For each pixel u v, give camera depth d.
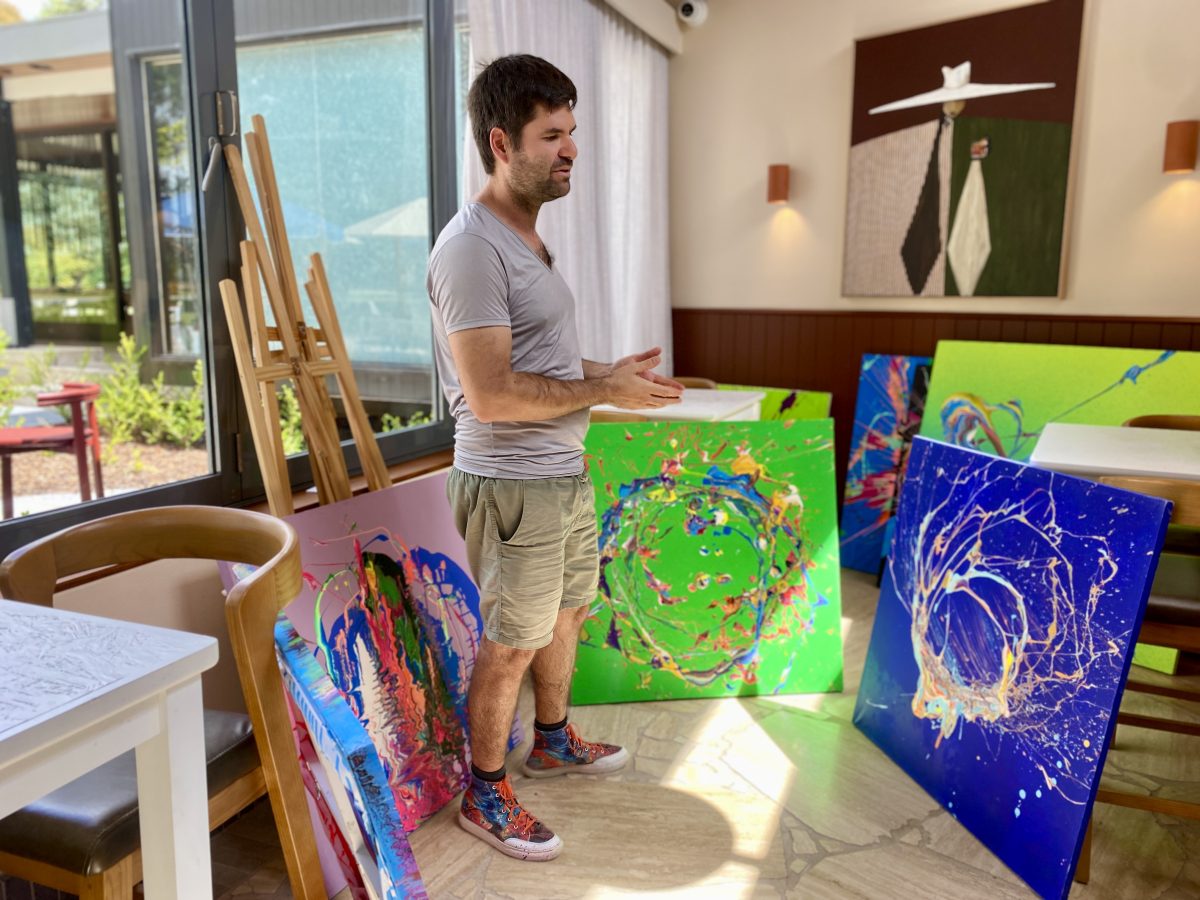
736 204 4.66
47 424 1.98
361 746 1.28
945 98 3.98
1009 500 2.18
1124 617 1.80
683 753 2.52
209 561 2.16
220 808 1.52
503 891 1.94
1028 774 1.99
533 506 1.92
